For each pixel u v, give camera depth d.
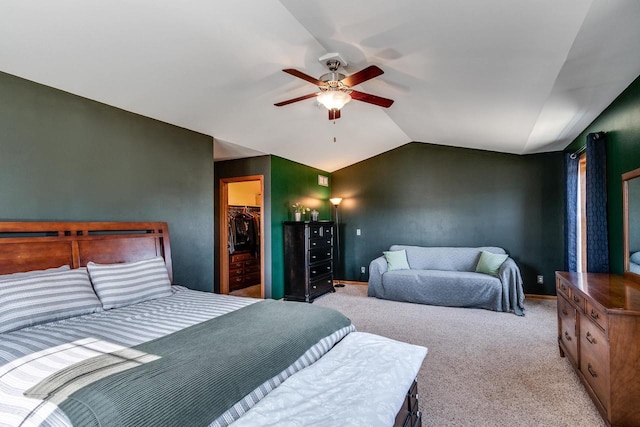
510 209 5.26
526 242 5.16
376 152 6.10
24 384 1.24
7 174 2.31
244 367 1.36
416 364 1.68
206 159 3.92
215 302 2.43
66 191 2.63
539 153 5.11
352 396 1.32
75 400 1.07
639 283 2.46
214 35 2.21
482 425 1.97
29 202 2.42
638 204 2.55
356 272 6.41
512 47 2.14
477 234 5.46
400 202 6.02
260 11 1.95
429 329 3.68
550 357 2.91
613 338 1.80
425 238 5.82
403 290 4.93
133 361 1.34
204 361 1.34
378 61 2.59
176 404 1.09
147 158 3.26
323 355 1.79
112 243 2.79
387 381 1.46
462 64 2.49
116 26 2.02
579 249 4.27
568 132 3.97
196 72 2.67
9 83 2.34
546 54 2.16
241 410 1.24
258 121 3.88
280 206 5.27
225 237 5.48
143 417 1.02
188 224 3.65
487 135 4.46
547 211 5.05
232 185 6.76
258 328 1.77
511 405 2.17
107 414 1.01
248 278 6.13
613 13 1.67
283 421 1.14
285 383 1.41
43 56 2.22
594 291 2.21
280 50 2.45
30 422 1.09
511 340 3.33
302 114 3.94
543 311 4.36
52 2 1.78
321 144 5.12
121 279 2.46
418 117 4.18
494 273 4.66
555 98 2.89
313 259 5.20
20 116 2.39
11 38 2.02
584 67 2.30
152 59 2.41
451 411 2.11
